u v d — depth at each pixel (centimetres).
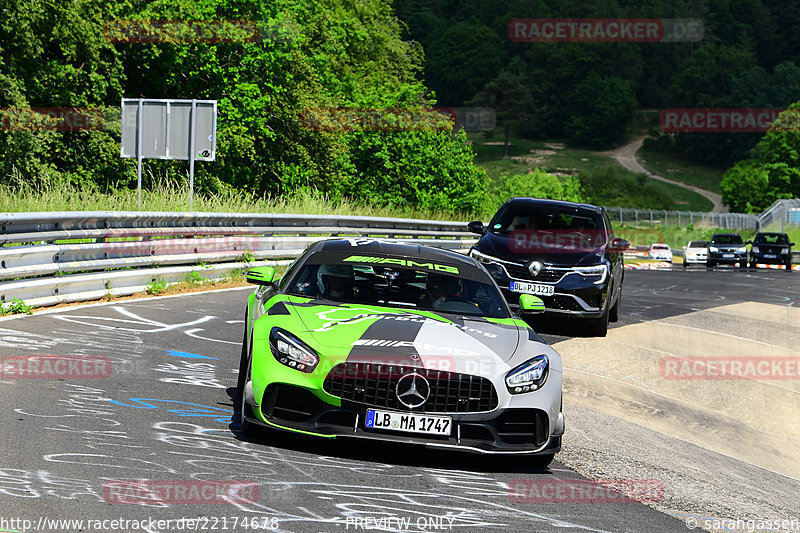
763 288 6719
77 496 1209
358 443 1680
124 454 1430
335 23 11581
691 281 7056
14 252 2717
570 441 1970
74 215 3034
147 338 2556
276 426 1549
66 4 6244
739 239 11444
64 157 6575
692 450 2194
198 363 2294
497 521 1298
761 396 2980
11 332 2402
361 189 9562
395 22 14850
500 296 1938
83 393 1817
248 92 7844
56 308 2909
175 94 7906
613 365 3106
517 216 3703
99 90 6631
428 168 9900
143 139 5031
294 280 1869
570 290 3369
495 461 1698
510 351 1648
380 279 1875
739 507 1655
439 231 7144
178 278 3850
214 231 4138
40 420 1579
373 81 12769
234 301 3609
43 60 6538
